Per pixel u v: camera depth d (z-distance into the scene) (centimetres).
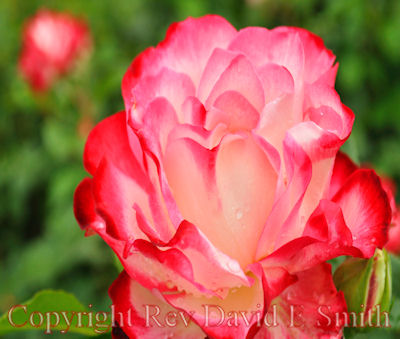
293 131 35
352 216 36
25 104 123
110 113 117
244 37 37
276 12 112
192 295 35
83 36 113
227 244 36
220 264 34
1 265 130
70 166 117
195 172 35
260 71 36
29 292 111
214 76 37
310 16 114
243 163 36
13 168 127
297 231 35
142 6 128
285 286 34
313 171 35
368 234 35
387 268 38
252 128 36
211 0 117
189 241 34
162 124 36
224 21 38
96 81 117
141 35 128
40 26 112
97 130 37
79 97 116
